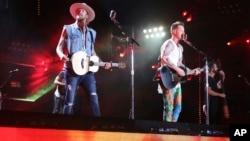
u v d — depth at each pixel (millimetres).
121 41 10094
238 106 11359
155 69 10695
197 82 10609
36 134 5477
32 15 9836
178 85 8531
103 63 7512
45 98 9844
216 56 11562
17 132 5309
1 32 9633
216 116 10125
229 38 11672
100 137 6137
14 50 9742
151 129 6848
